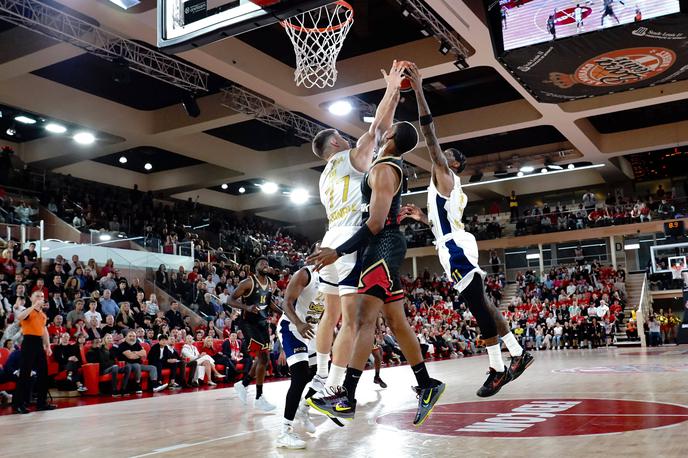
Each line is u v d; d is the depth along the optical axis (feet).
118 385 34.09
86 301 41.78
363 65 50.29
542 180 95.76
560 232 87.30
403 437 12.76
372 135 12.46
